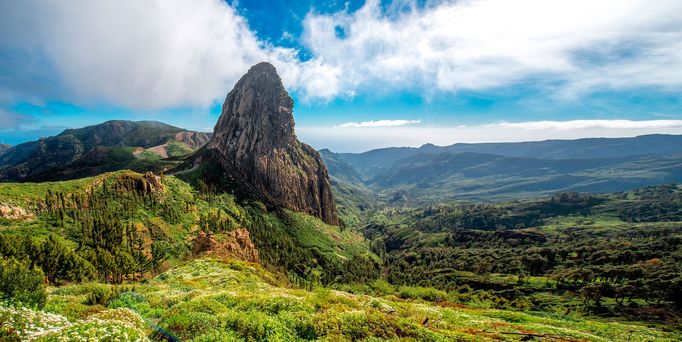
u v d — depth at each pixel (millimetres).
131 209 155500
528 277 187500
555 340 36781
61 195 140625
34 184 145375
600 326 60438
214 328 21203
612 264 188250
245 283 62656
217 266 79312
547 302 142750
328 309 27938
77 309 25547
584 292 141625
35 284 24141
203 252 119562
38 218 123375
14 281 22844
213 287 53344
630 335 55531
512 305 136500
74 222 128500
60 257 81438
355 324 24266
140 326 20281
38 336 14805
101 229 125250
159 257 126938
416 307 49406
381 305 39031
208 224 182625
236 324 21953
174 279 64062
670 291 126000
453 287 181250
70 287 42406
